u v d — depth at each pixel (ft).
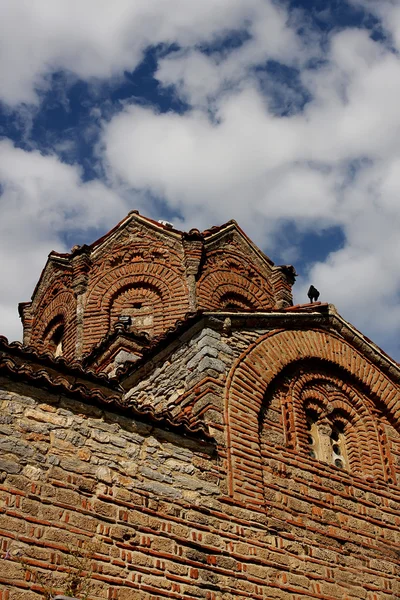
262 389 53.88
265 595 44.98
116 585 39.65
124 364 61.87
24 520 38.34
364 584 50.21
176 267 80.12
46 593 36.88
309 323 59.41
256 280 84.43
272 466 51.01
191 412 51.13
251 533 46.70
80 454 42.34
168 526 43.47
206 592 42.73
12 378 42.04
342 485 54.13
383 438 58.90
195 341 54.44
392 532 54.24
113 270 81.20
